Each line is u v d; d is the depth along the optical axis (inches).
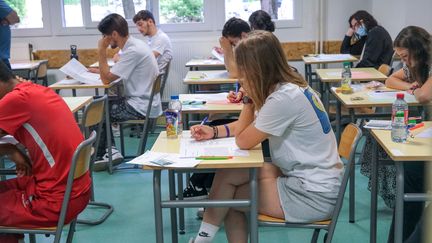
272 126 79.6
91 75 174.9
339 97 133.3
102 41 163.2
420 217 85.6
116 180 153.0
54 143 83.0
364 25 215.6
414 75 115.6
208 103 125.4
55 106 85.4
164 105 235.8
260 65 79.0
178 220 119.4
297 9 240.2
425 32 113.7
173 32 242.7
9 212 81.5
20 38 241.3
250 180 79.5
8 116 81.2
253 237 81.0
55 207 82.2
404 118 87.4
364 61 200.4
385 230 114.0
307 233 113.7
